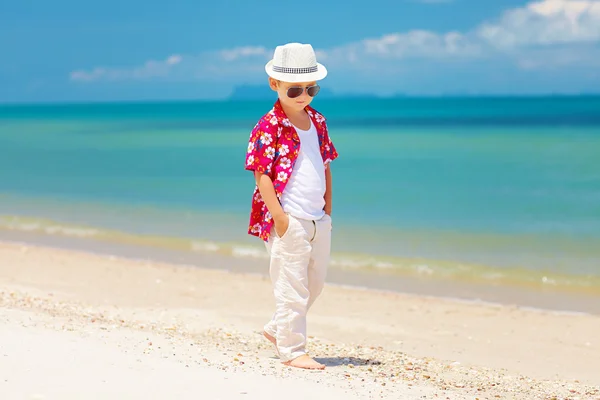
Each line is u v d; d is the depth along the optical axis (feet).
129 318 22.94
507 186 62.54
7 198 59.06
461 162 83.76
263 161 15.12
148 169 82.79
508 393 15.74
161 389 12.33
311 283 16.05
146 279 31.76
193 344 17.57
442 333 23.85
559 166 76.64
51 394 11.60
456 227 44.50
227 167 84.69
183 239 41.91
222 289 30.07
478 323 25.41
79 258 36.55
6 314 18.34
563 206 51.29
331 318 25.41
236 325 22.98
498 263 35.22
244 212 51.88
